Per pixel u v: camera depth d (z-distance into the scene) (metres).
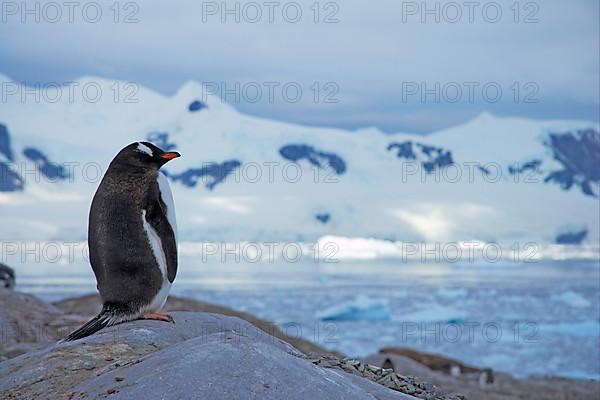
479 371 27.11
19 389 6.98
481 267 167.12
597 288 120.81
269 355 5.72
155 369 5.82
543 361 50.41
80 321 14.68
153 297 8.41
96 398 5.74
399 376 7.85
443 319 77.50
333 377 5.85
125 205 8.33
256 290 114.81
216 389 5.34
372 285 126.12
